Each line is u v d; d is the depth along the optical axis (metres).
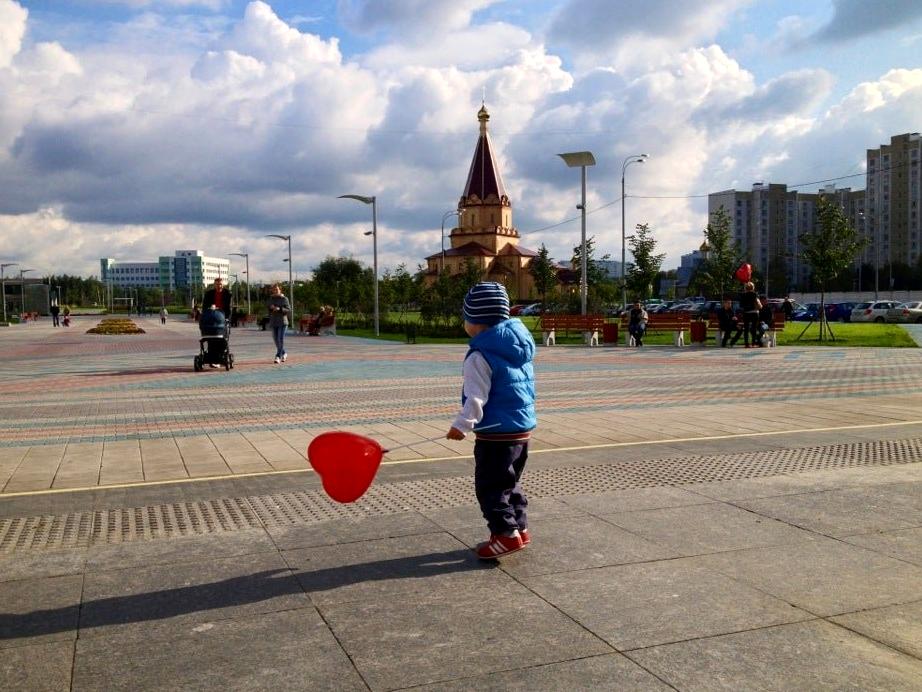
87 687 2.94
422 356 21.62
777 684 2.90
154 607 3.70
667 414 9.89
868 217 107.75
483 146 106.12
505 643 3.28
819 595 3.76
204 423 9.65
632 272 40.19
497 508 4.32
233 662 3.13
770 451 7.31
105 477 6.59
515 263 104.06
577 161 29.55
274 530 4.93
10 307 110.69
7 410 10.98
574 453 7.30
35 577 4.12
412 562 4.31
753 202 110.88
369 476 4.13
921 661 3.08
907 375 15.01
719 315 24.83
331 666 3.09
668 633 3.36
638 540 4.63
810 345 25.25
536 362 18.81
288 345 28.06
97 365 19.50
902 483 5.98
